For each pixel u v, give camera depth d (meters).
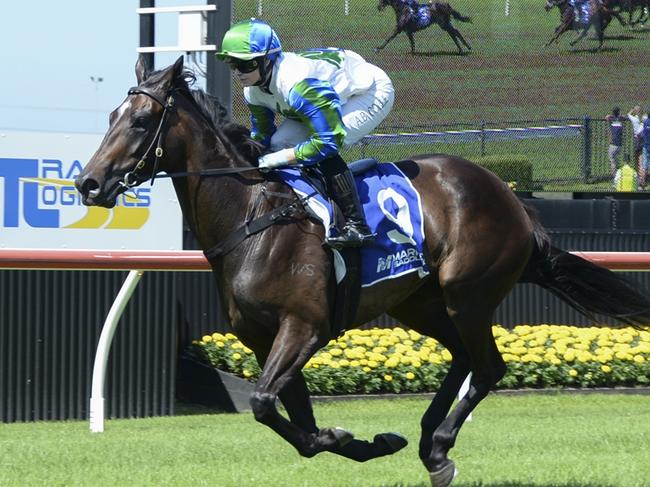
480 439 11.52
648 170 19.91
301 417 8.57
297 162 8.42
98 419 12.21
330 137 8.38
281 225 8.32
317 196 8.44
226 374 15.00
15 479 9.13
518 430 12.20
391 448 8.83
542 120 19.81
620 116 19.81
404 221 8.87
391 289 8.91
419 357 15.46
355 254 8.59
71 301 13.75
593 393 15.88
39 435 12.01
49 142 14.16
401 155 19.36
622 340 16.44
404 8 19.36
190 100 8.48
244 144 8.62
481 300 9.31
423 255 9.02
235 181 8.45
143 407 14.12
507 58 19.73
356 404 14.76
